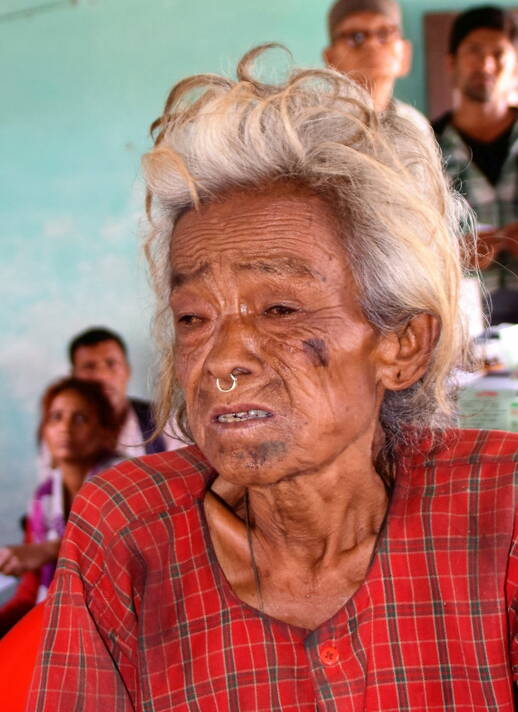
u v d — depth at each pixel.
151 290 1.00
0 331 3.42
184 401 1.03
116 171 3.43
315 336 0.81
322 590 0.93
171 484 0.98
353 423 0.84
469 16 2.91
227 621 0.91
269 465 0.81
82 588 0.94
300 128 0.84
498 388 1.72
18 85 3.40
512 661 0.92
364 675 0.88
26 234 3.44
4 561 2.73
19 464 3.32
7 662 0.97
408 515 0.92
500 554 0.90
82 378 3.11
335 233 0.82
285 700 0.88
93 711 0.90
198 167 0.84
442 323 0.87
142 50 3.40
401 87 3.21
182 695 0.90
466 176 2.77
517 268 2.32
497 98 2.79
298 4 3.38
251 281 0.81
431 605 0.90
